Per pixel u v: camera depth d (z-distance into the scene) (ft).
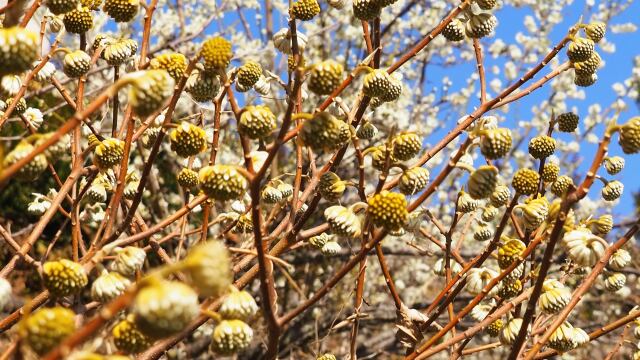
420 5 30.19
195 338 25.36
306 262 24.88
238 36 28.14
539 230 8.70
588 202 27.17
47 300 7.98
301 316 24.90
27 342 4.67
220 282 4.55
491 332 10.06
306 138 7.10
